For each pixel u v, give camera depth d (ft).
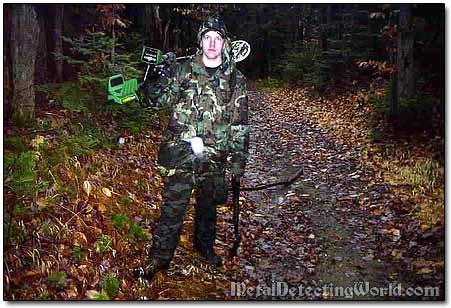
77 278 12.81
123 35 30.42
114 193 17.52
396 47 31.12
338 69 52.16
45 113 19.75
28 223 13.56
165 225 14.26
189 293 14.08
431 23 30.53
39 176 15.33
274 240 17.76
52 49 24.66
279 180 24.68
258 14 81.20
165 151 14.49
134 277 14.07
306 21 77.92
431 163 22.66
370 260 15.97
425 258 15.26
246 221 19.30
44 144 16.93
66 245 13.60
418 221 17.46
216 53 14.28
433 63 31.19
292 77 69.36
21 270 12.34
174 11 41.91
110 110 23.24
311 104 50.01
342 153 28.58
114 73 22.70
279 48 83.97
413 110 28.76
